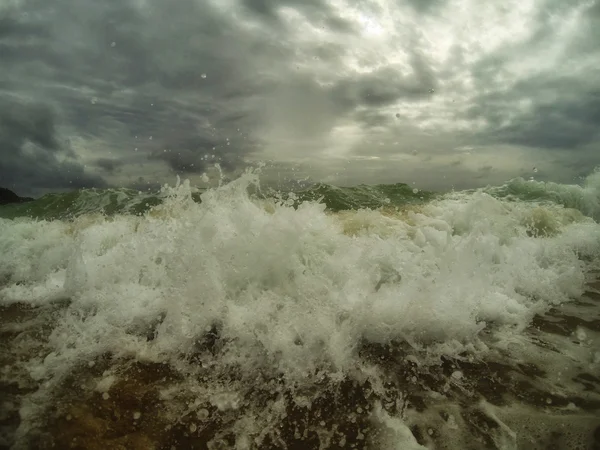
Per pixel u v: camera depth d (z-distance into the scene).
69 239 4.14
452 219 4.69
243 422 1.70
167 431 1.64
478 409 1.76
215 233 2.92
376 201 7.39
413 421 1.70
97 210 6.89
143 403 1.79
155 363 2.09
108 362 2.09
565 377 2.00
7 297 2.93
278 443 1.59
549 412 1.73
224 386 1.93
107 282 2.91
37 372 1.99
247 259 2.76
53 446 1.52
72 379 1.95
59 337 2.32
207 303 2.46
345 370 2.04
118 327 2.40
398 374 2.03
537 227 4.77
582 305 2.91
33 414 1.69
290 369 2.04
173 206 3.63
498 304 2.70
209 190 3.45
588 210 7.12
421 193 8.12
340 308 2.42
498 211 4.92
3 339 2.32
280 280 2.75
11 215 7.10
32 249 3.96
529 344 2.33
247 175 3.55
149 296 2.66
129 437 1.60
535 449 1.53
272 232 2.87
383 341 2.29
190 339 2.25
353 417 1.73
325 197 7.29
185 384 1.93
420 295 2.52
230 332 2.28
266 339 2.18
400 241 3.56
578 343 2.34
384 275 2.90
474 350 2.26
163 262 2.95
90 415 1.70
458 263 2.93
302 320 2.32
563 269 3.51
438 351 2.22
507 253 3.64
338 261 3.00
